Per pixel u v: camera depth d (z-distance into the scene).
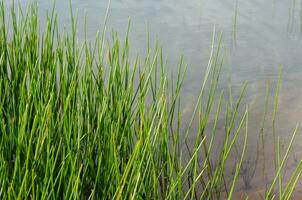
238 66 3.62
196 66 3.60
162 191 2.05
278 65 3.62
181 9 4.80
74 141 1.84
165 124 1.89
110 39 3.98
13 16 2.37
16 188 1.66
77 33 4.09
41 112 1.84
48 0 4.87
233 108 3.04
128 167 1.54
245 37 4.16
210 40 4.07
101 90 2.11
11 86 2.31
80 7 4.72
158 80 3.32
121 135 1.97
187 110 3.00
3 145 1.86
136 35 4.10
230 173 2.39
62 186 1.81
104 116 1.99
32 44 2.29
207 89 3.27
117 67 2.04
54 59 2.18
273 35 4.20
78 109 2.03
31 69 2.25
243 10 4.80
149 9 4.76
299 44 4.00
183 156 2.51
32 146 1.89
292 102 3.07
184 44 3.96
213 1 5.09
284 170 2.38
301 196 2.16
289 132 2.74
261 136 2.71
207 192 2.21
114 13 4.61
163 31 4.22
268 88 3.24
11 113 2.22
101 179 1.93
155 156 2.03
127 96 2.00
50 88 2.08
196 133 2.75
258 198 2.19
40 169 1.80
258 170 2.40
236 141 2.68
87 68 2.06
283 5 4.95
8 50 2.51
